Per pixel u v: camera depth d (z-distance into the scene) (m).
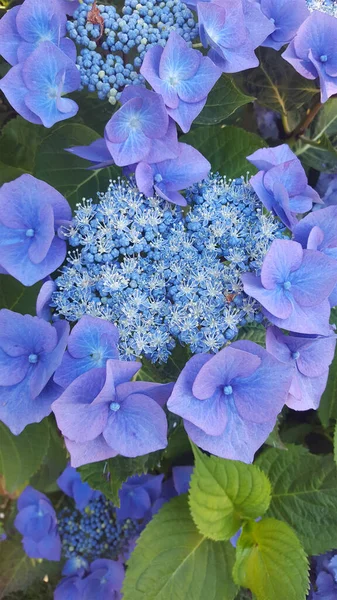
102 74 0.32
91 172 0.36
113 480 0.31
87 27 0.32
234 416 0.28
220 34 0.33
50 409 0.27
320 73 0.35
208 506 0.33
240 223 0.30
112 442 0.27
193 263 0.30
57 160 0.36
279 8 0.35
